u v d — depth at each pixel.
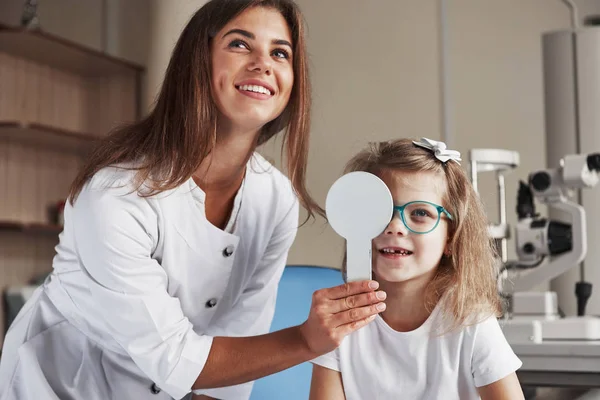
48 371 1.17
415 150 1.13
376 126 3.28
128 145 1.10
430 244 1.08
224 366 1.03
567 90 2.40
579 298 1.99
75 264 1.16
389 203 0.90
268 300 1.40
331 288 0.94
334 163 3.25
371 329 1.14
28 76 3.87
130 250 1.04
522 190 2.03
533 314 1.77
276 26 1.09
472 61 3.20
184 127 1.07
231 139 1.13
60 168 4.03
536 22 3.13
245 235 1.27
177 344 1.04
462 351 1.11
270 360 1.00
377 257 1.09
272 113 1.09
